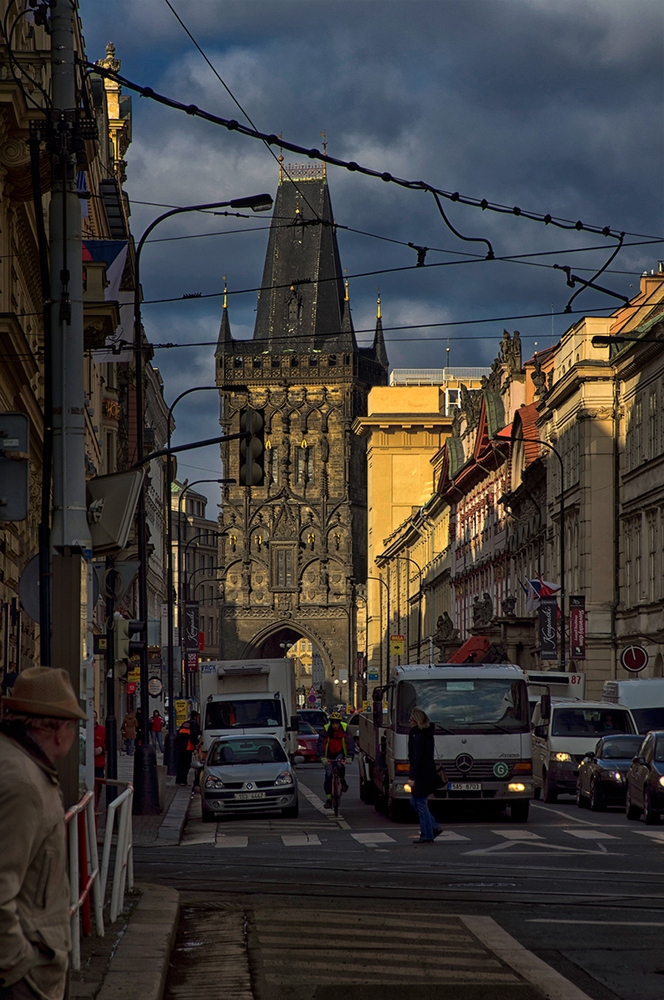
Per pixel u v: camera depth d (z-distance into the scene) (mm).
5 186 30547
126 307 38844
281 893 18609
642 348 67625
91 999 10133
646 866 22609
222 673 57156
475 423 115188
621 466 73062
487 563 105188
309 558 194625
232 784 39406
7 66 29016
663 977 12477
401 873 21531
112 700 33688
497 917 16109
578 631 70562
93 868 12883
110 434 78562
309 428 196625
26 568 17969
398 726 36219
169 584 68750
